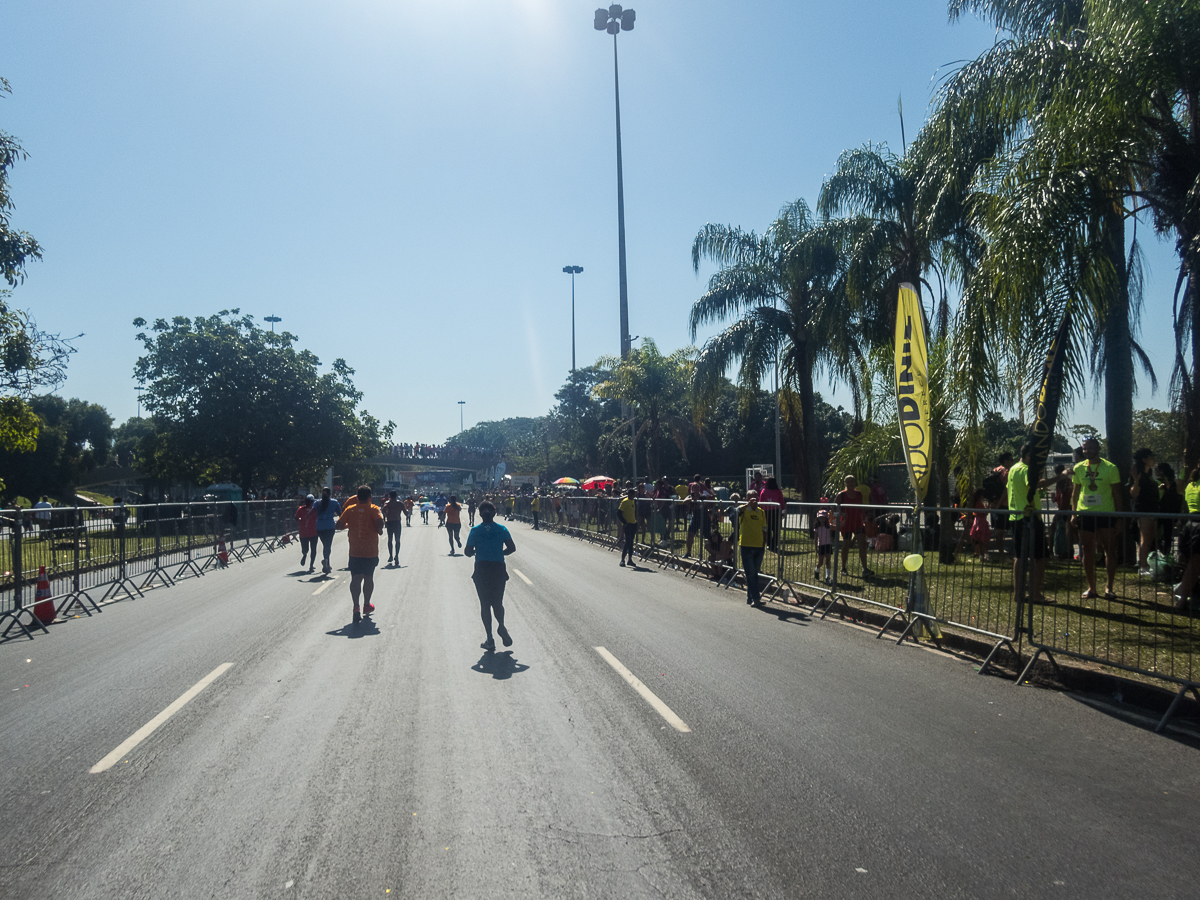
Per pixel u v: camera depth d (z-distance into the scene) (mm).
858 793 4922
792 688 7418
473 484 109688
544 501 40656
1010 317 10828
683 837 4320
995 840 4293
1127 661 7457
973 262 17453
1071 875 3922
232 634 10344
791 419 25000
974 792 4953
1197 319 11492
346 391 49438
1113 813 4652
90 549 13938
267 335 47344
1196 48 10375
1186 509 11742
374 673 8016
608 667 8242
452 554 23266
